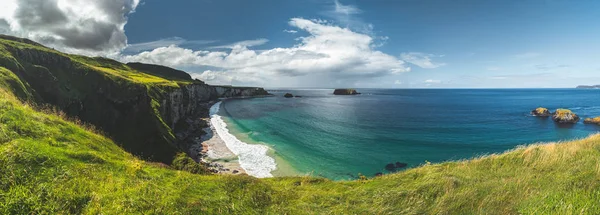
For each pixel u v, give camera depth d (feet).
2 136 35.12
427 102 515.09
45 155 34.60
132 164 43.14
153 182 37.19
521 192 32.60
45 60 153.28
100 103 145.59
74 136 47.65
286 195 40.57
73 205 27.68
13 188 27.27
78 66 161.17
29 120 42.98
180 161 113.70
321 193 42.42
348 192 41.98
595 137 59.26
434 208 31.60
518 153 52.01
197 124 234.99
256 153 144.36
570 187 31.73
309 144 164.25
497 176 41.93
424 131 202.80
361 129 213.25
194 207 30.96
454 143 163.63
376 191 40.37
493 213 28.12
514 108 371.15
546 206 27.48
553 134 184.24
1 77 89.81
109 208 28.35
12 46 143.33
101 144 52.03
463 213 29.30
